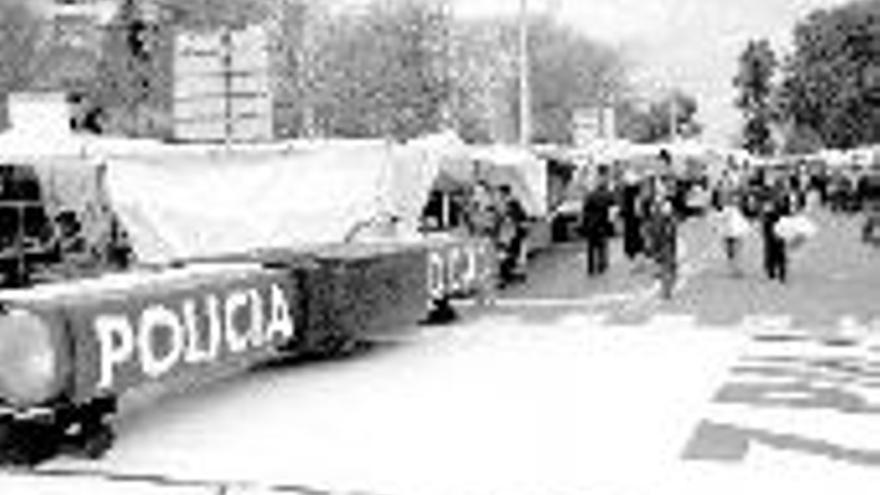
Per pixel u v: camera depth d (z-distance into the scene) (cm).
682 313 2061
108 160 1844
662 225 2269
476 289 2114
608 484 941
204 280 1222
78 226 2411
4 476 979
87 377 998
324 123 6481
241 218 1917
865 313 2023
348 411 1228
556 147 4347
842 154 7669
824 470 984
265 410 1238
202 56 1761
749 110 16750
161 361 1108
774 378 1409
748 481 949
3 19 5597
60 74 5503
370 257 1590
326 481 955
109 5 5525
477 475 970
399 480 956
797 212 4834
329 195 1983
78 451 1035
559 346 1684
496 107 8294
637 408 1231
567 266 3047
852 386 1356
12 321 977
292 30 6247
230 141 1917
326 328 1478
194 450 1062
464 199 2752
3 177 2334
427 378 1423
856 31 11881
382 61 6756
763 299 2252
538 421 1171
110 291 1076
